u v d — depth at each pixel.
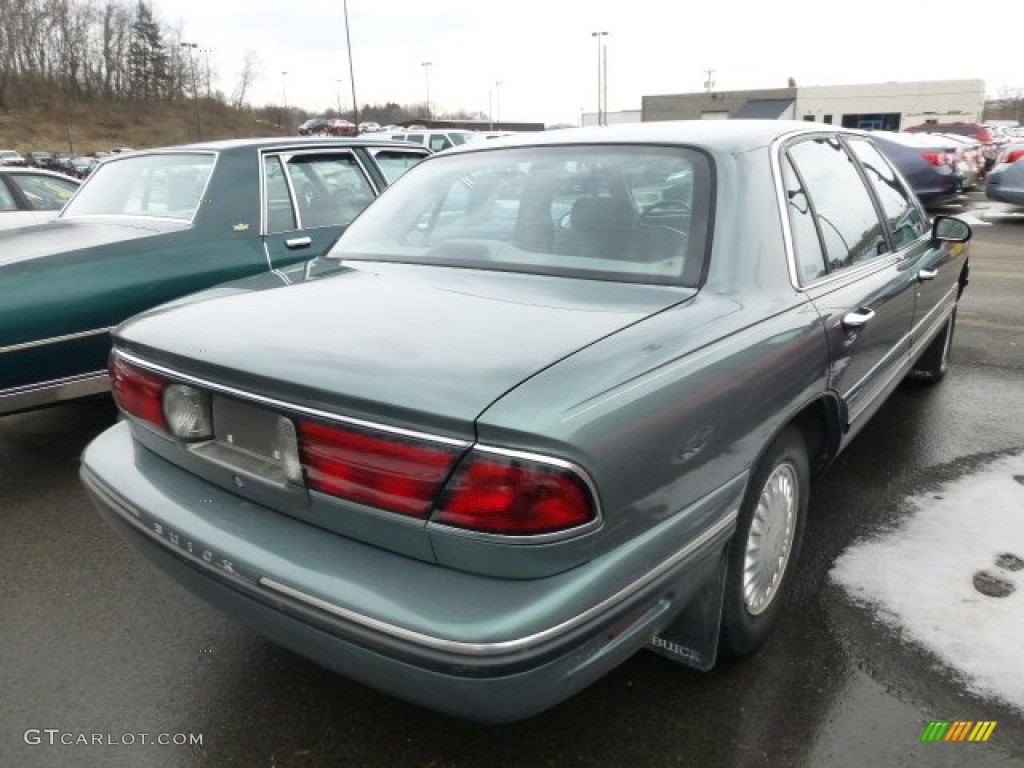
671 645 2.28
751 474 2.19
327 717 2.32
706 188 2.42
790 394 2.29
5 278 3.66
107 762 2.16
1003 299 7.54
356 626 1.67
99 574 3.10
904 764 2.08
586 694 2.35
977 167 17.45
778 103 59.31
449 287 2.33
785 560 2.56
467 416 1.59
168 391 2.14
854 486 3.64
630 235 2.40
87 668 2.54
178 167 4.76
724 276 2.25
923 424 4.41
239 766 2.14
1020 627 2.58
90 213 4.90
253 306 2.26
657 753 2.14
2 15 79.88
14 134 72.50
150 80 91.00
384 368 1.75
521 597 1.61
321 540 1.82
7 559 3.22
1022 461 3.88
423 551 1.68
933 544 3.10
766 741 2.16
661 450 1.79
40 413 4.94
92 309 3.89
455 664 1.57
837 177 3.12
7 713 2.34
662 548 1.82
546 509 1.58
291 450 1.84
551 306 2.11
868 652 2.49
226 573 1.90
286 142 4.98
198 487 2.11
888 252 3.40
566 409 1.63
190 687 2.45
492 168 2.88
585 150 2.74
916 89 56.62
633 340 1.90
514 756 2.15
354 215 5.21
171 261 4.20
